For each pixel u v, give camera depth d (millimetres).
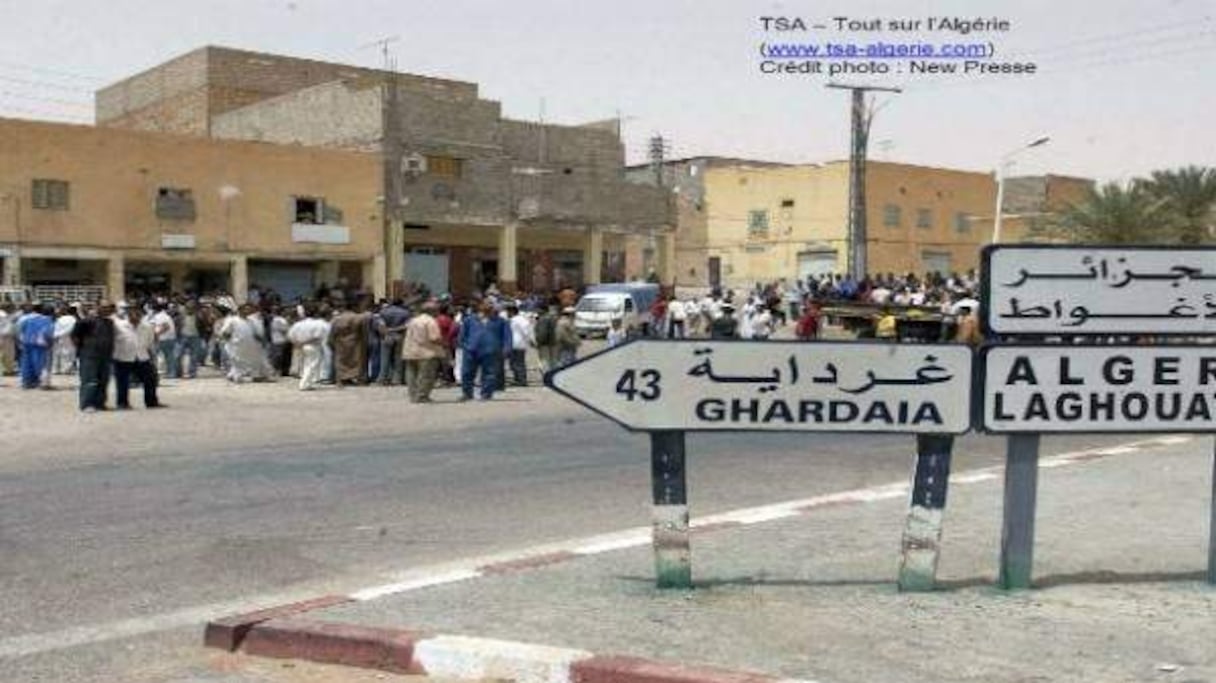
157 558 8078
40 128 38156
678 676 5137
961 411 6500
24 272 38531
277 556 8141
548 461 12734
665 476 6723
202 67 59875
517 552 8281
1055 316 6508
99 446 14023
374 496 10516
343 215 45000
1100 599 6484
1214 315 6543
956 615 6152
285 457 12992
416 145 47312
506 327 22781
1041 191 67625
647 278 54438
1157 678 5125
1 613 6758
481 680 5492
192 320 25109
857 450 13758
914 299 39219
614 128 59219
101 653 6047
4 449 13758
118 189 39812
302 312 25281
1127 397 6508
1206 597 6535
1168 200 47938
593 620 6117
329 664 5859
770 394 6500
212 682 5602
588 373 6527
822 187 62375
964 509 9648
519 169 50969
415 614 6285
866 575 7176
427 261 49312
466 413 18141
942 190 65188
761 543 8219
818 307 36750
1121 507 9641
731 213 66562
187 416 17500
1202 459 12727
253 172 42781
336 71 63031
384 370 23078
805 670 5230
